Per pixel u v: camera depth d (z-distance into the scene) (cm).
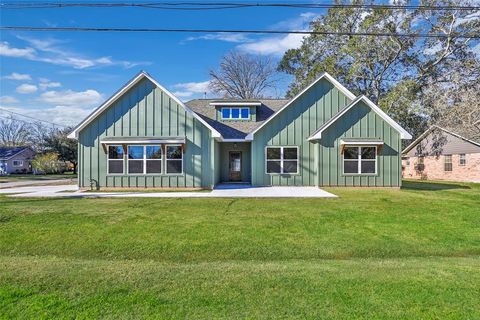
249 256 660
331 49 3606
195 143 1641
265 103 2225
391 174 1659
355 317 351
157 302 389
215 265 572
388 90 3209
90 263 581
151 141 1608
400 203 1157
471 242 741
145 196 1366
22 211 1009
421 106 2859
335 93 1798
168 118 1639
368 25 3055
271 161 1791
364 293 415
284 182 1781
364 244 721
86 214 970
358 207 1080
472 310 369
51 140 5041
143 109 1638
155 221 888
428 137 2977
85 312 365
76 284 450
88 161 1642
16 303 391
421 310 368
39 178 3644
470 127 2444
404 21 2964
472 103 2453
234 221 891
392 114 3014
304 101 1798
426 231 810
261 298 400
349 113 1666
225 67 4291
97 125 1639
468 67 2680
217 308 372
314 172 1773
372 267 546
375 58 3184
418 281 460
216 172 1820
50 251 694
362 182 1661
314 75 3450
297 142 1786
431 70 2981
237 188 1686
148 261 617
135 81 1628
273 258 648
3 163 5266
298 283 452
